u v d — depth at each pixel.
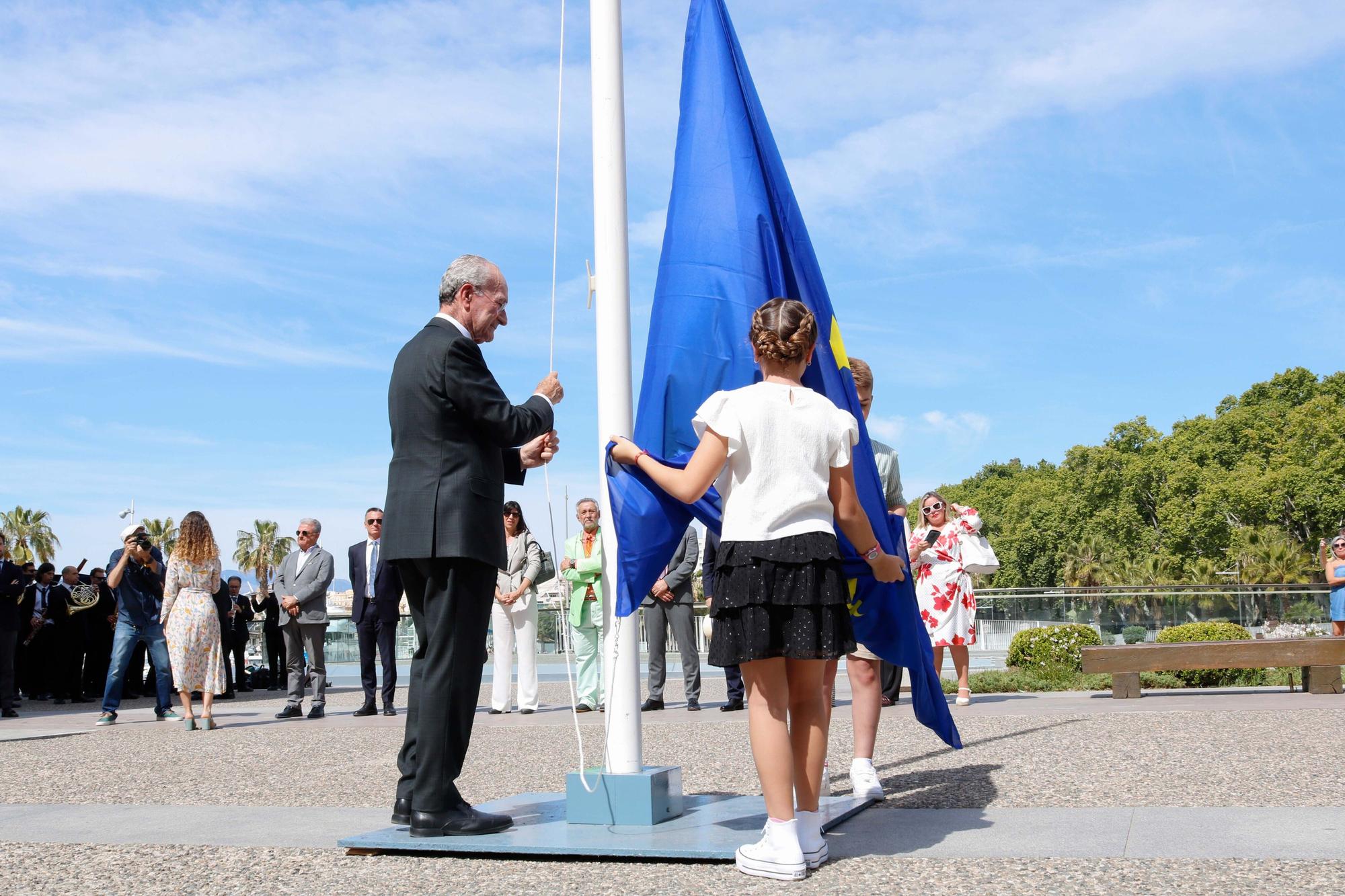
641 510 3.69
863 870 3.11
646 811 3.77
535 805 4.35
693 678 9.98
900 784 4.88
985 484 118.38
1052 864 3.08
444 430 3.88
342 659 20.50
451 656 3.80
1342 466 60.75
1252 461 67.69
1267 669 11.16
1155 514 73.19
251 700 14.51
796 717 3.42
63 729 9.95
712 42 4.32
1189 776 4.73
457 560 3.83
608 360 4.08
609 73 4.20
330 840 3.92
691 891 2.94
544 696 13.09
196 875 3.39
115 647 10.62
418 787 3.73
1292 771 4.79
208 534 9.87
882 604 4.04
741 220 4.11
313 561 10.86
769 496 3.21
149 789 5.71
